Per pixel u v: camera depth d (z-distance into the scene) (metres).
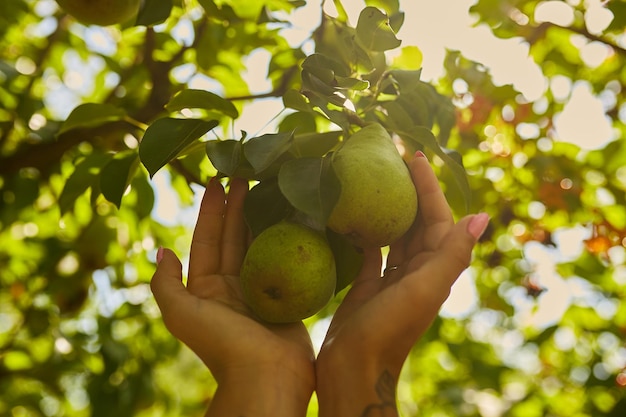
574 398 1.48
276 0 0.91
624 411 1.25
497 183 1.10
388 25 0.63
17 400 1.36
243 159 0.60
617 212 1.12
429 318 0.54
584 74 1.05
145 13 0.74
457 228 0.54
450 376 1.60
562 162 1.07
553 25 0.97
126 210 1.13
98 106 0.75
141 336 1.30
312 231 0.57
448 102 0.80
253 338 0.55
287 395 0.54
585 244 1.13
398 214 0.55
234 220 0.60
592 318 1.34
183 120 0.60
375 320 0.54
